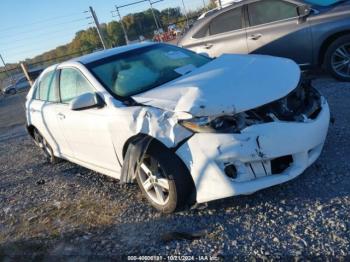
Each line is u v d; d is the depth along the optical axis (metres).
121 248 3.58
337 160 4.05
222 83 3.73
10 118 16.11
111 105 4.14
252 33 7.45
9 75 35.50
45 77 5.91
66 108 5.02
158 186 3.84
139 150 3.64
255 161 3.36
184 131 3.46
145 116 3.71
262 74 3.79
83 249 3.71
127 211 4.21
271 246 3.08
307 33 6.84
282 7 7.08
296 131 3.40
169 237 3.55
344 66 6.79
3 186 6.29
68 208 4.69
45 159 7.12
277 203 3.61
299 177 3.91
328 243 2.95
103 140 4.33
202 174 3.43
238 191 3.35
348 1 6.69
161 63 4.82
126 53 4.98
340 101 5.84
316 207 3.41
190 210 3.85
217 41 7.93
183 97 3.65
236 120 3.36
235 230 3.40
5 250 4.06
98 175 5.51
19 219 4.78
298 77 3.82
